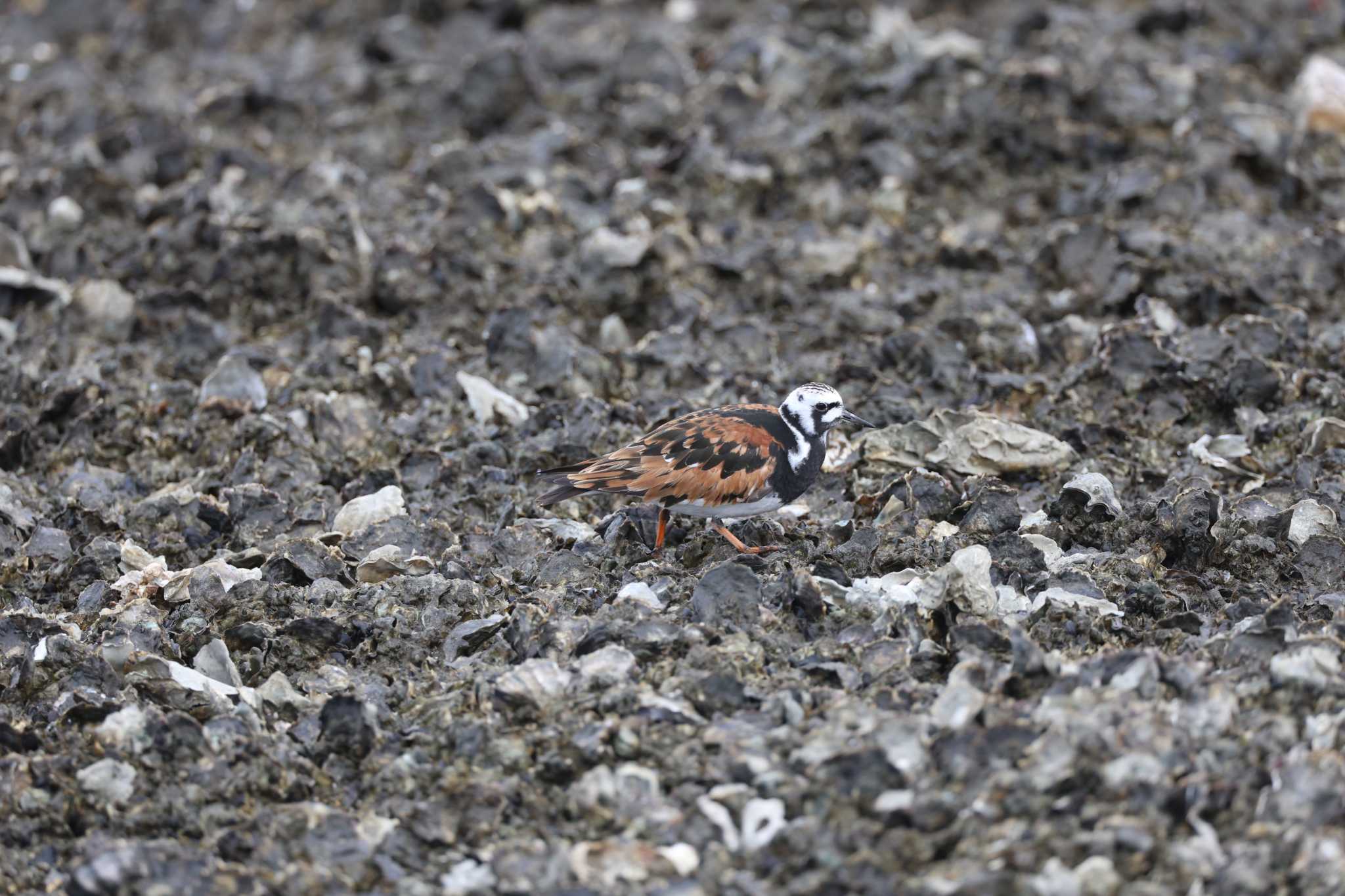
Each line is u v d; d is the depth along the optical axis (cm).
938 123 1920
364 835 897
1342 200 1792
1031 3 2298
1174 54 2156
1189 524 1169
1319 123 1938
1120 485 1297
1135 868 820
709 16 2334
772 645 1026
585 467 1160
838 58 2042
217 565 1182
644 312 1638
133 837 915
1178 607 1080
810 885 823
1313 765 865
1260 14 2273
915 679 989
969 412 1338
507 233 1744
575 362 1504
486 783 915
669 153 1886
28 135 2091
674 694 972
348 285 1661
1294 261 1597
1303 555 1146
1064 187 1827
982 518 1199
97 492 1326
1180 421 1406
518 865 859
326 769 965
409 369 1519
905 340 1499
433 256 1653
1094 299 1597
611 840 868
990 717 916
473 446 1373
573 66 2159
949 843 845
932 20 2319
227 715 999
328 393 1480
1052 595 1067
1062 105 1922
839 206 1794
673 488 1113
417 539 1241
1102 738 879
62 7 2542
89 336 1602
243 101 2062
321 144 2036
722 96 1961
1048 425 1390
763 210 1830
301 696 1038
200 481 1368
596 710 961
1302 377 1415
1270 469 1330
